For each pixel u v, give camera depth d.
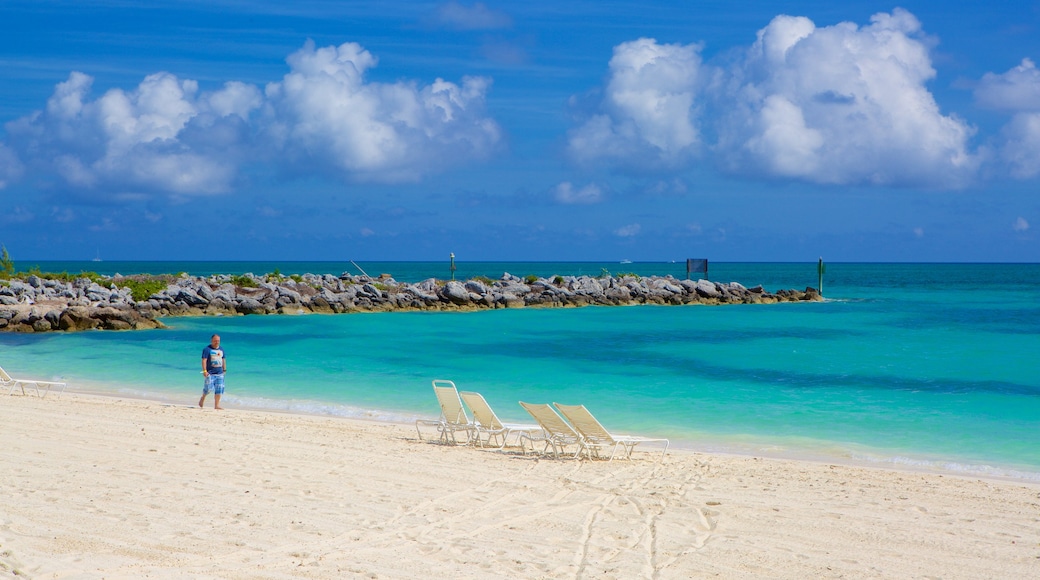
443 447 12.12
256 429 13.15
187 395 18.33
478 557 6.74
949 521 8.20
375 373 21.80
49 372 21.97
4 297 39.47
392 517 7.94
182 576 6.08
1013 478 10.96
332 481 9.45
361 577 6.18
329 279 63.22
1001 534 7.75
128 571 6.15
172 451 10.97
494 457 11.41
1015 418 15.53
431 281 59.41
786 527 7.87
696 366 23.62
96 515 7.66
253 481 9.32
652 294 59.09
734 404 17.08
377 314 48.12
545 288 56.69
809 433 14.08
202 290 46.47
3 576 5.93
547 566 6.55
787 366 23.69
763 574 6.49
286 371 22.09
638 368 23.20
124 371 22.23
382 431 13.56
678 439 13.58
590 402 17.33
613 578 6.30
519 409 16.61
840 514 8.40
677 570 6.53
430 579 6.18
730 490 9.43
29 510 7.75
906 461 12.00
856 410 16.41
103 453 10.67
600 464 11.03
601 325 39.84
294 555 6.68
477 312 50.22
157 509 7.96
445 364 23.89
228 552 6.70
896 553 7.11
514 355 26.39
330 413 16.02
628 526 7.79
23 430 12.26
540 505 8.55
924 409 16.52
